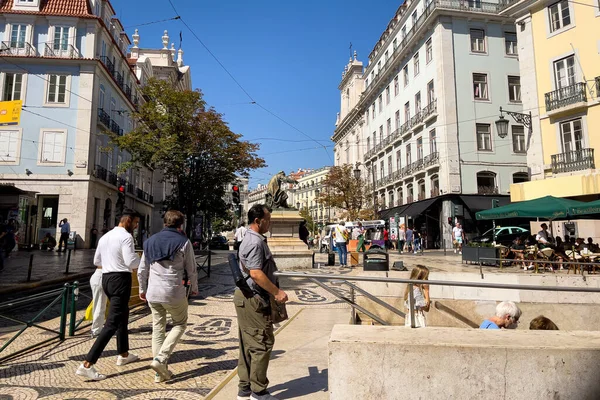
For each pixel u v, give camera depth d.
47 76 23.56
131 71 32.12
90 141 23.83
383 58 38.22
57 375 3.68
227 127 20.05
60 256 17.36
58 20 23.81
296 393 3.20
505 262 12.67
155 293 3.53
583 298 7.35
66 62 23.62
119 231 4.02
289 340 4.96
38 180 22.95
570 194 16.52
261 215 3.06
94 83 24.08
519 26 19.58
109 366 3.95
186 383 3.51
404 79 32.84
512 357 1.94
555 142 17.84
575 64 17.20
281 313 3.02
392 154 35.41
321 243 25.30
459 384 1.95
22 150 23.06
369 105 42.16
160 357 3.49
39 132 23.31
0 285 8.58
